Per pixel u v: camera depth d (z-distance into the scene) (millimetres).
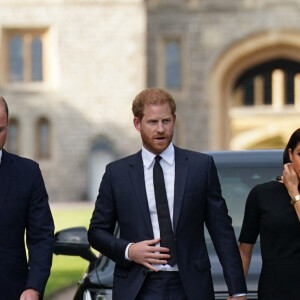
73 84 146375
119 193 17469
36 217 17766
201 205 17375
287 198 17016
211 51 153750
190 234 17203
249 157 22469
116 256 17250
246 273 17906
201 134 153625
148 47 154750
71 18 146500
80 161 145500
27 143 147375
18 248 17609
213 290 17328
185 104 154000
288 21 152000
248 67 155250
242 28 153000
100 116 145625
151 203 17312
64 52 146750
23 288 17562
